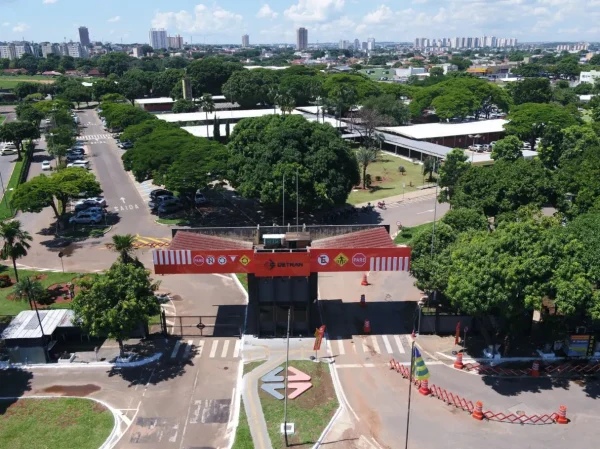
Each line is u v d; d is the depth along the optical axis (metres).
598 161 72.75
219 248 50.31
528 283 41.66
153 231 78.50
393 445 35.94
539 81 181.25
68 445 35.94
